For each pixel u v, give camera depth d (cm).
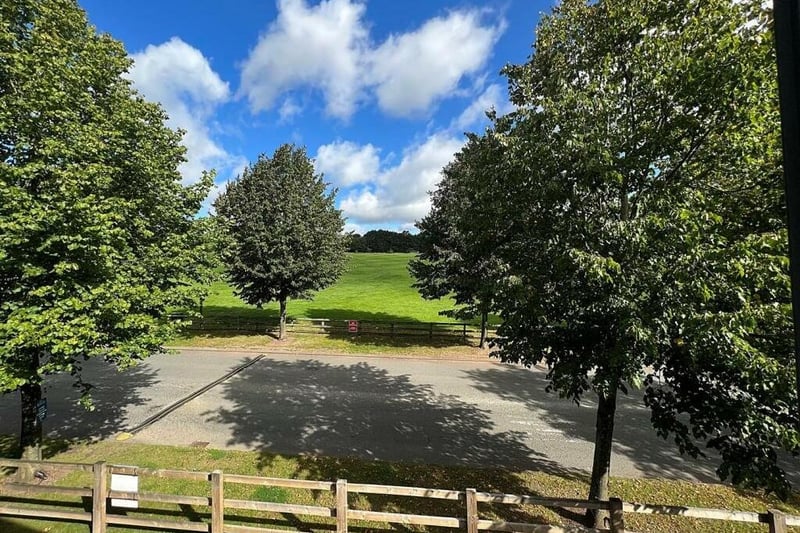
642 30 470
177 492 650
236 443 841
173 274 817
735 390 435
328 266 1905
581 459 796
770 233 377
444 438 884
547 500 475
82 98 667
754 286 387
